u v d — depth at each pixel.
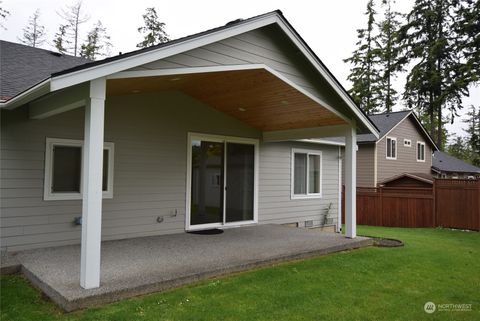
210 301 3.91
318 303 4.05
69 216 6.09
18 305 3.68
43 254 5.36
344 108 6.99
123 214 6.79
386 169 19.73
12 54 7.48
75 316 3.39
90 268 3.81
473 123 39.59
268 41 5.58
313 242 6.78
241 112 8.15
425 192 12.74
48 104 5.04
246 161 9.00
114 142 6.68
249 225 8.88
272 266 5.40
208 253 5.66
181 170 7.62
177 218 7.55
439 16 23.08
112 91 5.90
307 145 10.53
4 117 5.49
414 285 4.88
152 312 3.55
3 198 5.48
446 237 9.97
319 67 6.16
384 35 29.30
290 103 7.01
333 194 11.33
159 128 7.29
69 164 6.14
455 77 22.14
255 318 3.56
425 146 23.03
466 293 4.61
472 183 11.68
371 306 4.04
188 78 5.78
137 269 4.61
